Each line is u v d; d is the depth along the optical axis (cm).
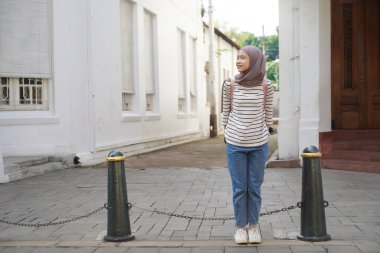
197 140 2111
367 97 1131
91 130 1223
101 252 509
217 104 2702
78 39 1196
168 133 1814
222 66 2858
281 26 1079
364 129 1120
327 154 1046
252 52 505
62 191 851
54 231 592
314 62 1041
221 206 707
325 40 1068
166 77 1791
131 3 1494
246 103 511
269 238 543
